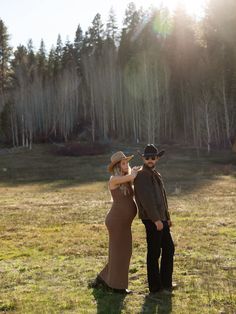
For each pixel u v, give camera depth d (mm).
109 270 7902
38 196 31844
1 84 105125
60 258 11062
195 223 16188
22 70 104438
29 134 92812
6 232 15953
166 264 7816
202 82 71500
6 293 8078
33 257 11375
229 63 71500
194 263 9703
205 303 7066
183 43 84188
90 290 7988
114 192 7770
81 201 26969
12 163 62531
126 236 7789
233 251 11039
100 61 96125
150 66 81375
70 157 65188
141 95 82000
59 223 17984
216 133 69875
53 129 95812
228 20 80875
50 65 116812
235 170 45844
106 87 91375
